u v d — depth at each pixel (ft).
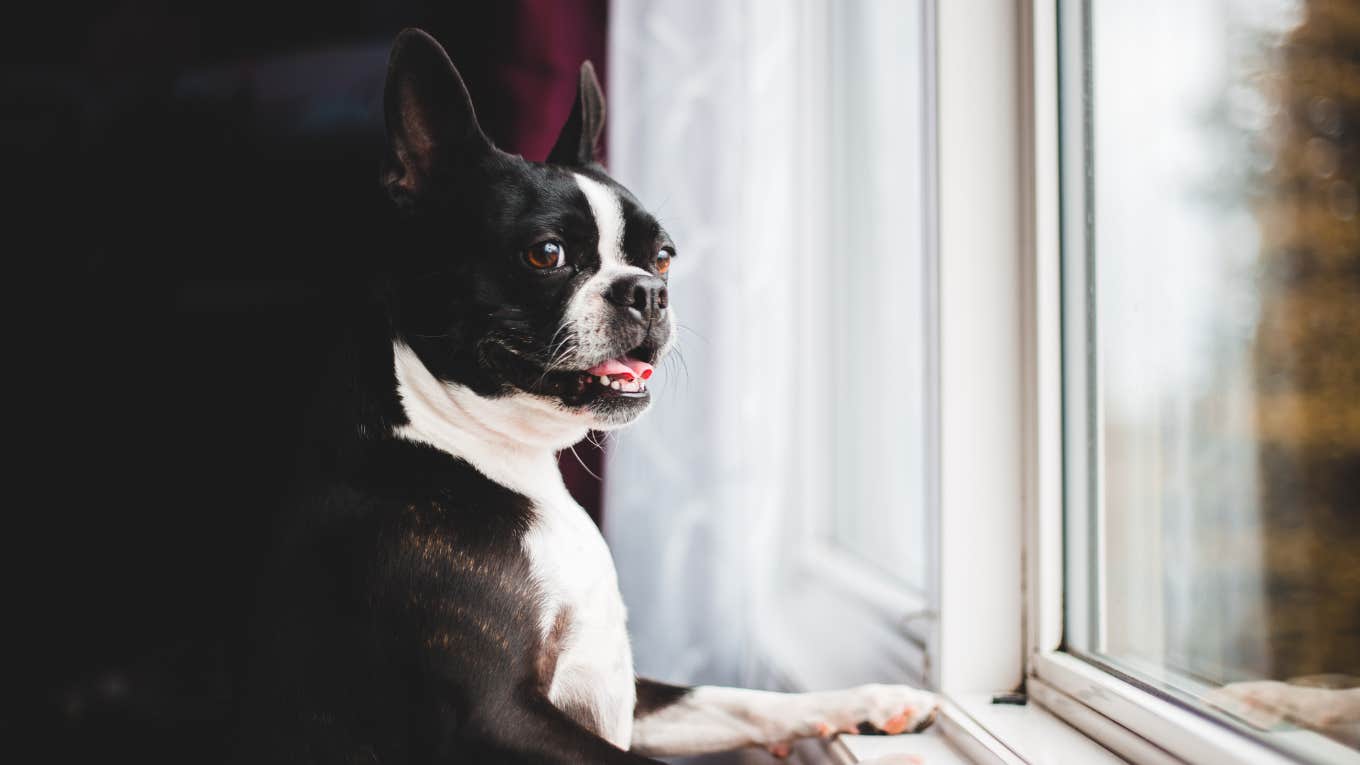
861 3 5.67
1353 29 2.40
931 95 3.32
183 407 5.30
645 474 4.88
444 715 2.78
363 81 5.31
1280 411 2.60
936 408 3.29
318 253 5.35
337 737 2.82
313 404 3.40
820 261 5.98
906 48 4.90
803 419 5.91
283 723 2.87
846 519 5.84
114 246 5.39
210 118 5.39
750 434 4.95
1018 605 3.28
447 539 2.99
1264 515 2.64
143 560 5.15
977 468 3.26
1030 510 3.22
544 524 3.21
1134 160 3.17
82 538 5.17
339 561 2.97
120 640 5.03
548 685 3.06
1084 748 2.72
